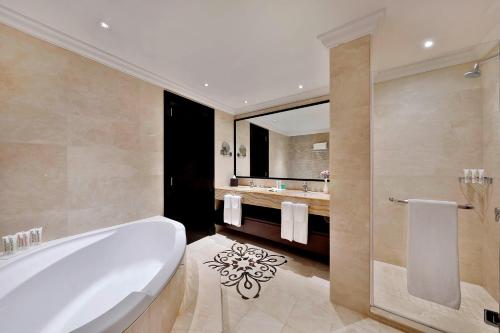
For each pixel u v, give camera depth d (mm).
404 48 1587
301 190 2730
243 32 1486
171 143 2465
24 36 1401
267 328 1307
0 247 1316
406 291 1522
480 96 1538
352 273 1438
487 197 1484
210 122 3039
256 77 2236
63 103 1590
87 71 1720
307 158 2693
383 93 1733
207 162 2998
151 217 2229
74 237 1616
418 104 1688
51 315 1317
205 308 1417
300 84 2418
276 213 2910
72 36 1555
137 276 1812
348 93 1428
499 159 1392
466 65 1589
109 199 1886
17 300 1161
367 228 1367
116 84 1926
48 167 1521
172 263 1291
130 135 2051
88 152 1743
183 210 2625
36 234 1410
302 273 1996
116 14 1312
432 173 1641
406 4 1193
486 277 1474
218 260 2260
